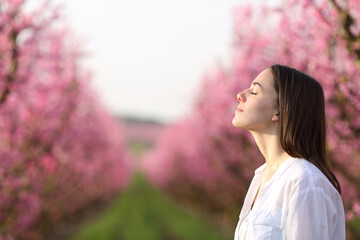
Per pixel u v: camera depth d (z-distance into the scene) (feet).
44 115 36.76
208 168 67.56
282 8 20.08
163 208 128.36
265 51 28.50
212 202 95.81
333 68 19.20
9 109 32.55
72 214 77.51
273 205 6.45
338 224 6.46
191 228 76.33
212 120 53.93
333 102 18.74
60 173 51.55
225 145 50.31
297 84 6.77
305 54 20.25
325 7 17.83
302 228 5.98
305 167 6.36
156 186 238.89
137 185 263.08
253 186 7.54
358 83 19.36
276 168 6.93
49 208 52.19
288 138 6.62
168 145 150.82
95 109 64.34
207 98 58.75
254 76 31.91
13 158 32.63
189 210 129.18
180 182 129.70
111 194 148.05
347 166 23.80
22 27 28.09
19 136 34.81
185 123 87.10
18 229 35.91
